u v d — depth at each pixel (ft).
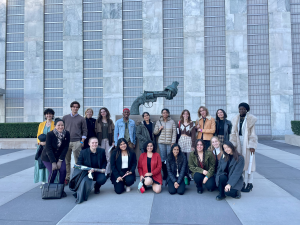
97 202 14.79
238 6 53.67
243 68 53.31
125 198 15.56
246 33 53.36
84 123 19.93
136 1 56.03
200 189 16.48
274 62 52.70
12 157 32.60
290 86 52.26
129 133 20.88
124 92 55.83
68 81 55.57
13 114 56.59
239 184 14.99
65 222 11.75
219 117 20.17
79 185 15.12
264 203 14.29
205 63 54.75
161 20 54.80
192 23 54.44
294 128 47.24
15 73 57.11
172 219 12.02
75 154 19.67
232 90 53.36
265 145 42.96
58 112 56.24
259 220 11.84
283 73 52.44
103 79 55.36
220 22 54.60
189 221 11.77
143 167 17.11
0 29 56.90
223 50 54.44
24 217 12.41
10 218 12.26
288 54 52.54
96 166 16.47
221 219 12.00
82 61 55.72
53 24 57.00
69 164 19.92
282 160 28.30
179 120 21.49
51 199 15.48
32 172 23.40
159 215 12.56
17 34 57.41
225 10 54.08
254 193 16.29
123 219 12.06
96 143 16.48
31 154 35.24
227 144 15.21
